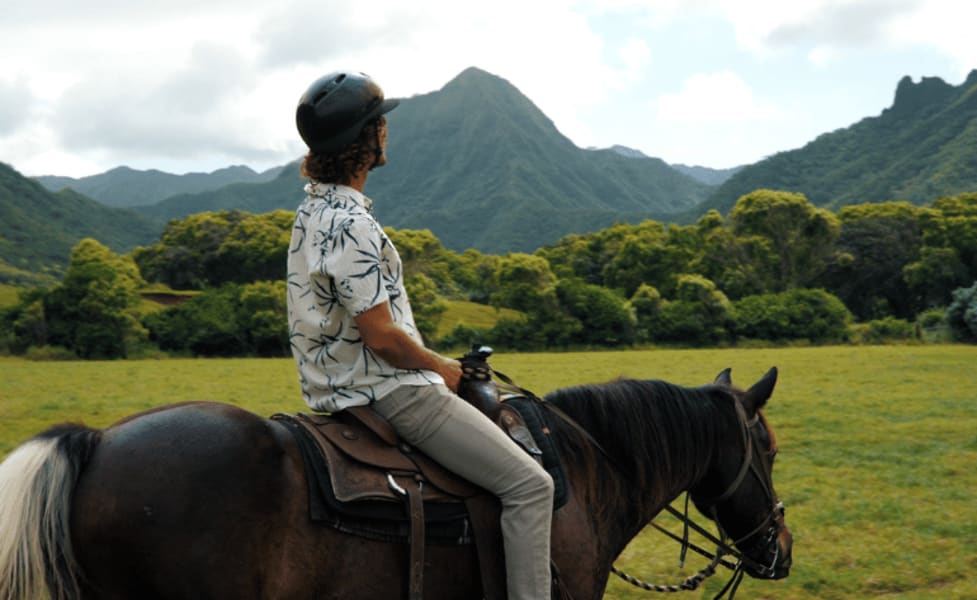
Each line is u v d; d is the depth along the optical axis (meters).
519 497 2.65
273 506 2.33
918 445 12.87
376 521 2.48
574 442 3.09
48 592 2.18
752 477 3.65
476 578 2.70
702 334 60.59
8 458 2.24
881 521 8.45
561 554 2.86
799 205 84.00
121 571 2.20
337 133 2.57
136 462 2.24
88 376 28.84
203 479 2.26
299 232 2.65
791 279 85.12
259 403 18.95
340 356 2.57
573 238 123.50
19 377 28.05
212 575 2.21
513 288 62.62
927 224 85.88
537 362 38.12
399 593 2.51
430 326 61.81
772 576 3.75
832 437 13.67
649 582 6.52
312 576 2.38
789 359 35.94
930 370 27.27
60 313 56.09
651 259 93.94
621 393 3.35
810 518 8.55
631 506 3.25
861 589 6.41
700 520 8.53
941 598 6.16
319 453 2.49
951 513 8.75
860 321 83.94
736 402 3.60
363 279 2.44
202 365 38.28
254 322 57.78
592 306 61.03
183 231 114.00
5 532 2.12
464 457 2.63
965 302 47.47
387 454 2.59
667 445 3.35
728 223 93.38
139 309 59.00
